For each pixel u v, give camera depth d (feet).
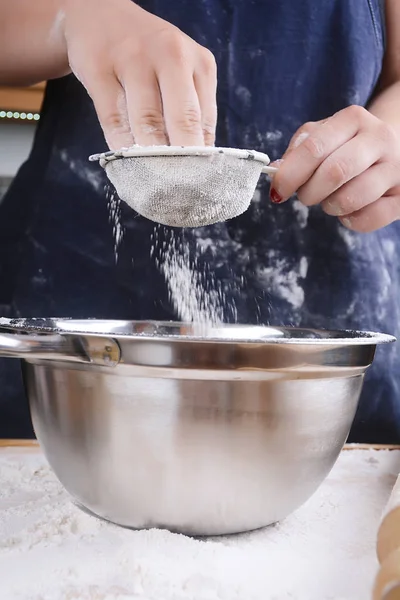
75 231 2.34
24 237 2.40
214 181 1.61
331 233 2.36
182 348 1.32
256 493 1.40
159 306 2.32
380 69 2.49
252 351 1.33
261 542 1.43
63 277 2.35
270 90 2.32
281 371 1.35
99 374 1.38
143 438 1.37
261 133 2.33
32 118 3.73
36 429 1.53
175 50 1.67
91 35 1.80
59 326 1.77
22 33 2.06
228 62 2.31
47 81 2.46
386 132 1.89
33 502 1.58
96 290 2.35
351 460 1.94
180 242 2.31
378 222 1.99
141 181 1.63
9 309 2.38
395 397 2.45
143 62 1.69
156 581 1.26
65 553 1.35
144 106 1.66
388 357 2.43
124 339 1.33
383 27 2.53
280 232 2.34
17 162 3.90
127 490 1.40
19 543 1.39
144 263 2.32
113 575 1.28
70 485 1.49
